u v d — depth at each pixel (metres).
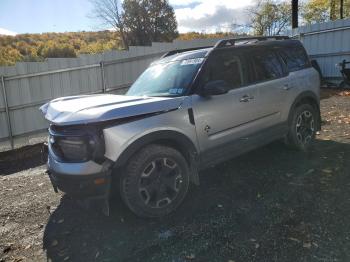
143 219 3.62
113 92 10.06
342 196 3.67
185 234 3.24
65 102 3.89
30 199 4.67
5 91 8.35
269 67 4.82
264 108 4.60
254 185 4.19
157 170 3.55
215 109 3.97
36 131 8.95
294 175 4.38
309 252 2.76
